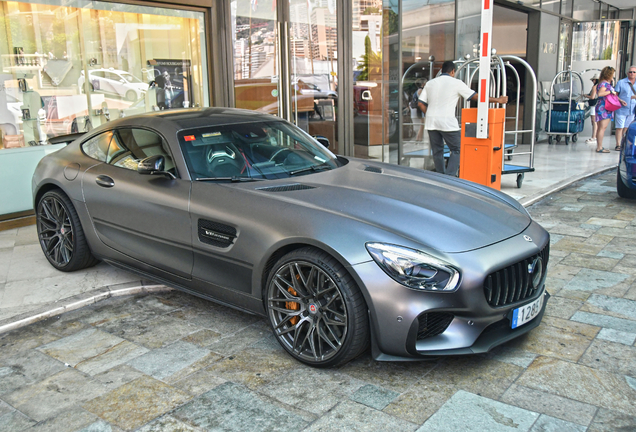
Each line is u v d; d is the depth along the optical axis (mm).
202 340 3314
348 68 8266
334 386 2752
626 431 2328
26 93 6137
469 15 9891
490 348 2771
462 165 6277
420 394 2660
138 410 2574
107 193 3969
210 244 3338
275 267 3012
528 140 13211
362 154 8625
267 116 4355
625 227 5637
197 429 2414
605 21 14523
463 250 2762
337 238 2773
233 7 7375
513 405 2547
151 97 7121
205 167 3602
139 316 3707
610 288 4016
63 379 2881
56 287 4168
